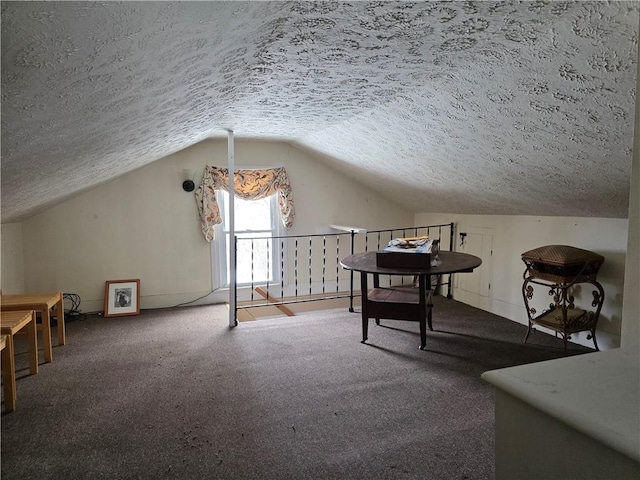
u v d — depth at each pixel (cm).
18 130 112
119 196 416
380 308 312
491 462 174
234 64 156
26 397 233
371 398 230
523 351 299
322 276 516
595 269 281
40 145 137
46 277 396
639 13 120
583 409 59
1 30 61
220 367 276
